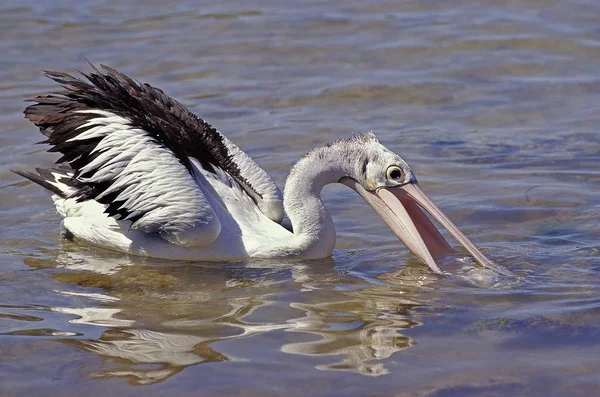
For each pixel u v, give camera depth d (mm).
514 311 9414
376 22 22344
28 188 13750
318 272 10977
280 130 16219
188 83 18797
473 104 17516
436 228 11672
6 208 13070
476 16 22406
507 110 17156
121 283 10578
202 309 9688
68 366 8273
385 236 12180
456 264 11039
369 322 9234
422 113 17125
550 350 8461
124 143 11281
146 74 19250
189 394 7727
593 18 21844
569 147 15195
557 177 13859
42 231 12383
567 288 10039
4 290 10258
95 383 7945
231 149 12109
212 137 12008
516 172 14125
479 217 12461
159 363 8305
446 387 7797
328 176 11625
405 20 22438
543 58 19734
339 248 11828
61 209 12086
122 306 9797
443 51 20344
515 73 19062
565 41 20562
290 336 8898
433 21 22266
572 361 8219
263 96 18062
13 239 12062
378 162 11570
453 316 9344
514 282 10312
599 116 16672
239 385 7867
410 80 18797
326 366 8219
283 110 17328
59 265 11195
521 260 11000
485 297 9891
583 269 10609
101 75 11836
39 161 14688
